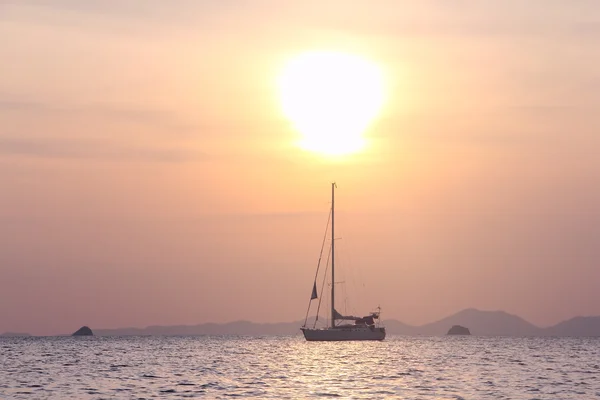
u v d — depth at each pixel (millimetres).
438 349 193500
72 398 75750
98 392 80625
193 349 197750
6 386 88000
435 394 78250
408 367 116875
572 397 77000
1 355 164375
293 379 94250
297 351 171375
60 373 107938
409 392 79750
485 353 171375
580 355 162625
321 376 98688
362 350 175500
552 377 99875
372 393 78688
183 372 108125
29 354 169875
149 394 78375
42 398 76125
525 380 94812
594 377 100062
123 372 109250
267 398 74250
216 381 92062
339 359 138875
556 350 192500
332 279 196000
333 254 195625
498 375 102312
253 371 108625
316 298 196000
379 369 111812
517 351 184625
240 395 76812
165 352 179375
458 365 122938
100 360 142750
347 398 74438
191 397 75438
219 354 164875
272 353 166000
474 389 83312
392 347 193750
